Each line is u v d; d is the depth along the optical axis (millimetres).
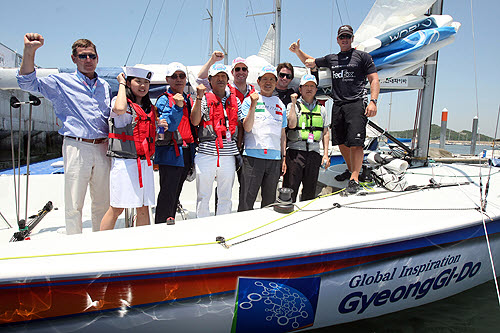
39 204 4000
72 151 2277
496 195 2688
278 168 2809
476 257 2363
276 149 2754
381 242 1928
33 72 2117
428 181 3088
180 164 2537
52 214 3727
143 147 2250
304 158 3020
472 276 2447
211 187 2637
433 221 2141
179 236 1846
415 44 3305
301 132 2982
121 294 1570
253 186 2740
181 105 2350
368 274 1949
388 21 3498
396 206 2379
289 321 1867
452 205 2424
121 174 2207
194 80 3285
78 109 2256
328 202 2439
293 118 2896
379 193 2680
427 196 2607
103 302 1563
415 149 3756
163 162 2514
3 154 10156
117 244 1729
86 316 1565
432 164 3756
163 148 2518
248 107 2732
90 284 1526
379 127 3549
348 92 2996
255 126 2715
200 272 1640
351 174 3215
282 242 1809
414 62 3432
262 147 2699
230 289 1703
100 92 2354
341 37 2980
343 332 2207
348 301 1959
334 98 3098
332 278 1866
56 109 2285
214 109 2555
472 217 2248
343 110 3016
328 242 1833
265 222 2062
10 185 3939
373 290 2006
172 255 1638
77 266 1514
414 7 3420
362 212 2254
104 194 2457
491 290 2719
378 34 3510
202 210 2641
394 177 2787
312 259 1801
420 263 2100
